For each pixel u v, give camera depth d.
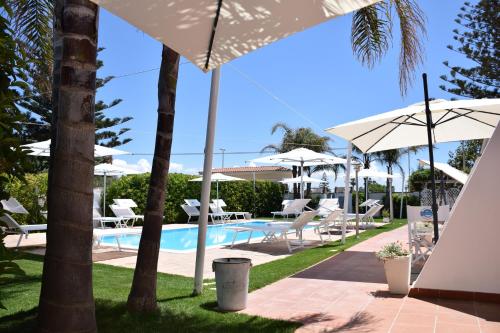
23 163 2.77
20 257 2.79
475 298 5.35
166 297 5.41
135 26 2.93
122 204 15.82
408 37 6.80
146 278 4.70
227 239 13.88
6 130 2.77
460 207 5.46
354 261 8.32
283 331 4.12
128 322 4.26
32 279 6.30
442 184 13.28
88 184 2.87
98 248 9.84
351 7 2.79
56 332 2.76
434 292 5.52
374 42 7.29
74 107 2.84
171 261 8.49
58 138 2.87
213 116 5.58
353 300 5.41
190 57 3.39
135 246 10.98
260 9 2.79
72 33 2.86
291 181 21.28
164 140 4.73
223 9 2.76
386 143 8.40
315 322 4.49
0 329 3.96
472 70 19.45
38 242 11.06
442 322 4.46
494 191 5.33
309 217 10.43
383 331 4.20
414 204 24.69
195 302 5.21
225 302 4.90
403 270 5.70
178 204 18.91
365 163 27.64
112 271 7.20
